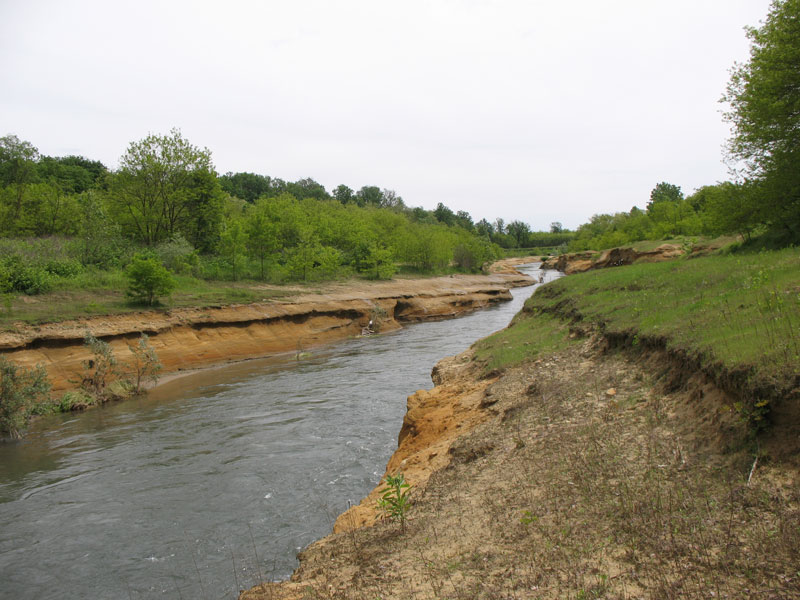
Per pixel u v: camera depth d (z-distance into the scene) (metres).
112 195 37.78
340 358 24.83
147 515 9.28
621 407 7.40
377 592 4.45
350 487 10.09
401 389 17.89
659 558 3.94
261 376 21.31
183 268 33.41
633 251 42.44
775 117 16.31
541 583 3.98
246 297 29.86
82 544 8.34
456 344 27.36
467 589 4.14
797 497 4.09
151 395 18.70
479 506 5.86
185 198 38.75
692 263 16.91
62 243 30.81
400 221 75.38
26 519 9.25
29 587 7.21
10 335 17.88
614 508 4.88
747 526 4.02
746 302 8.13
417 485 7.61
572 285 19.89
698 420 5.93
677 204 60.00
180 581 7.19
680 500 4.67
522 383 10.73
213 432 13.95
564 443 6.86
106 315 21.91
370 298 37.97
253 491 10.12
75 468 11.64
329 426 14.09
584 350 11.27
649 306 11.41
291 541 8.13
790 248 14.15
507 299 54.25
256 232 39.81
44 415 16.22
